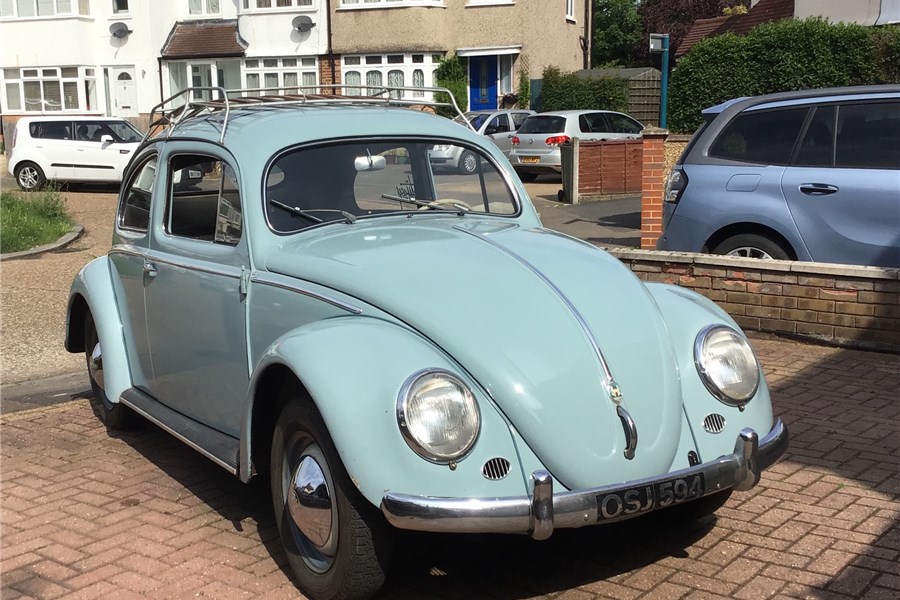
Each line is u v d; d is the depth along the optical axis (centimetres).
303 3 3147
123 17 3403
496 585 360
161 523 423
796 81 1390
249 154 417
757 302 714
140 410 491
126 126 2256
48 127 2169
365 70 3097
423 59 3034
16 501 452
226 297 415
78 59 3419
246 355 407
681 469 330
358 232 412
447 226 423
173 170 477
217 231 432
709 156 775
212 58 3322
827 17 1619
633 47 5016
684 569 370
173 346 469
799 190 718
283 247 401
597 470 317
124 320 530
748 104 764
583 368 329
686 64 1505
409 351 321
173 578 369
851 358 661
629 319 355
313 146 430
